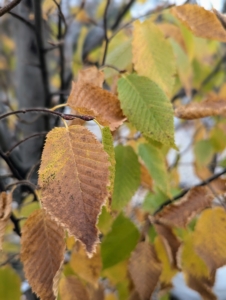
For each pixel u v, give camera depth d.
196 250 0.53
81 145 0.39
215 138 0.88
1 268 0.57
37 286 0.44
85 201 0.38
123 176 0.56
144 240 0.56
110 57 0.59
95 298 0.62
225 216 0.53
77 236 0.37
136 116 0.48
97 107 0.47
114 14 1.06
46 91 0.71
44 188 0.38
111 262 0.59
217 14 0.51
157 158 0.58
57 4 0.60
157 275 0.54
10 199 0.46
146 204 0.68
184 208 0.55
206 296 0.56
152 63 0.54
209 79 1.03
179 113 0.51
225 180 0.58
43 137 0.69
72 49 0.97
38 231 0.44
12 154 0.73
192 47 0.67
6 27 1.05
